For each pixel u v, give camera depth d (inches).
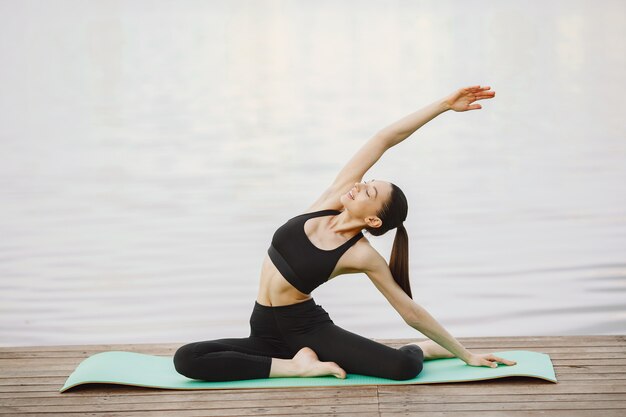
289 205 467.5
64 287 344.2
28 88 926.4
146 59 1127.0
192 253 388.2
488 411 192.4
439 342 214.1
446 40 1237.7
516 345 234.8
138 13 1625.2
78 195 499.8
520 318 301.4
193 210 462.9
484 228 415.8
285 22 1505.9
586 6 1541.6
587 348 230.8
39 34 1341.0
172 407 197.3
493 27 1347.2
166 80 974.4
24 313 315.6
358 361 210.8
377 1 1777.8
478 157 587.5
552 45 1143.6
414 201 471.8
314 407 195.9
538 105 780.6
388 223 207.3
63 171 564.4
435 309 313.3
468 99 215.8
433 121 743.7
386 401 198.5
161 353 238.7
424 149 624.1
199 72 1026.1
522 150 603.5
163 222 440.5
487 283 339.6
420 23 1439.5
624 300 316.2
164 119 756.0
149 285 346.6
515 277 346.0
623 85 857.5
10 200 489.1
